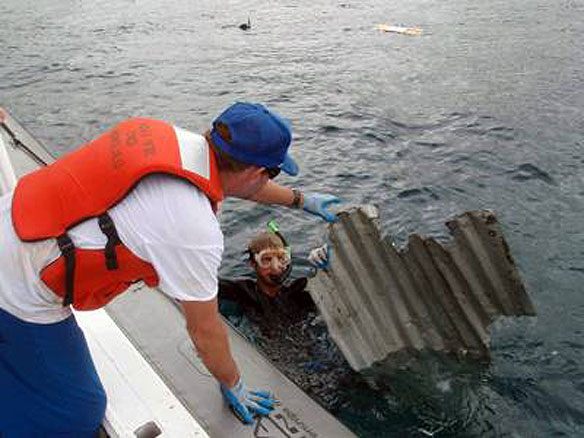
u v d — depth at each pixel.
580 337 3.36
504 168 5.62
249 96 8.09
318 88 8.38
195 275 1.60
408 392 2.90
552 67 9.00
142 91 8.46
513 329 3.42
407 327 3.02
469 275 2.91
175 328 2.79
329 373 3.11
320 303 2.88
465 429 2.72
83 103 7.99
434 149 6.11
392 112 7.27
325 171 5.63
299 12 14.73
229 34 12.26
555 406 2.86
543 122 6.76
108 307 2.92
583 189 5.17
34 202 1.63
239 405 2.26
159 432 2.04
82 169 1.62
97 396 1.96
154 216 1.53
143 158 1.56
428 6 15.17
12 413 1.82
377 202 5.02
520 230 4.54
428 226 4.64
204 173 1.60
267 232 3.59
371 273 3.01
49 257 1.60
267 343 3.38
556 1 15.05
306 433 2.29
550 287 3.84
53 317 1.73
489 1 15.52
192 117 7.34
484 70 9.00
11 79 9.22
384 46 10.88
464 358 3.04
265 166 1.67
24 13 15.16
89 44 11.55
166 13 14.83
